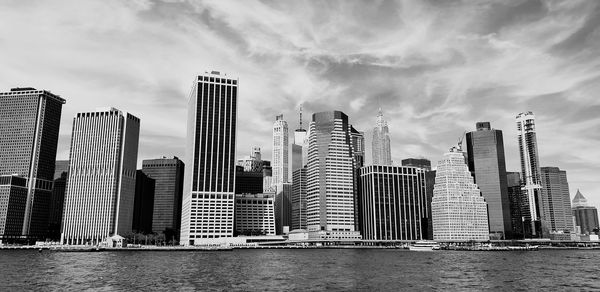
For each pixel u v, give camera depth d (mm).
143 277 161375
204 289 131125
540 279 162500
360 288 135625
